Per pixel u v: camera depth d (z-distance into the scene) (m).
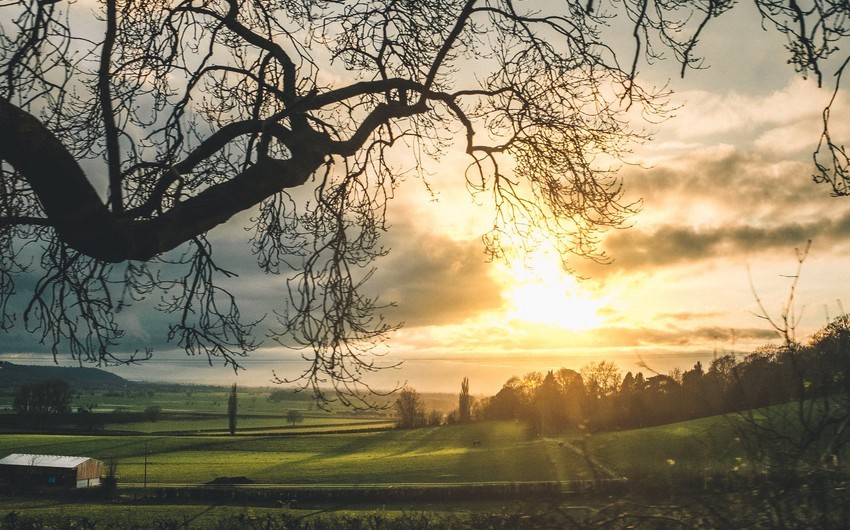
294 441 96.31
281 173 4.74
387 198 7.09
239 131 5.10
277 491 35.28
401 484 49.84
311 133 5.24
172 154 5.40
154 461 77.56
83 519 9.54
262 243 7.16
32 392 122.44
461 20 5.52
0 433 106.75
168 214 4.34
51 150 3.90
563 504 3.05
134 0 6.14
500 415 98.62
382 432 102.69
